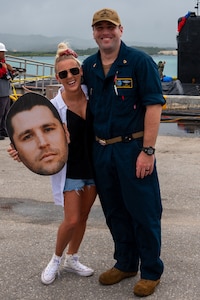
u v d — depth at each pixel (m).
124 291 3.63
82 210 3.74
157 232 3.46
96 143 3.48
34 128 3.49
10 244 4.54
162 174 7.22
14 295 3.59
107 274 3.73
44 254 4.30
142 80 3.24
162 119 13.44
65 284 3.75
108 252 4.32
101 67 3.35
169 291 3.61
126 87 3.26
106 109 3.35
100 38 3.24
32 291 3.65
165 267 4.01
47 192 6.36
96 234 4.76
